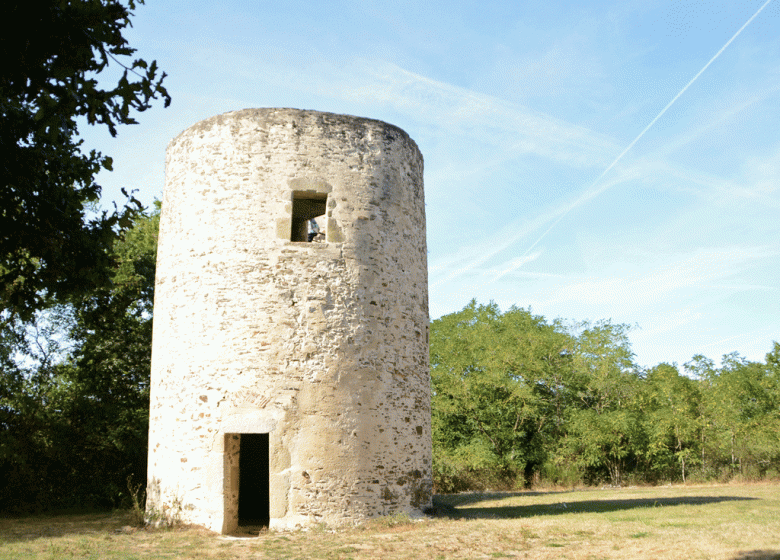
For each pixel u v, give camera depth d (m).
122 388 16.89
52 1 4.64
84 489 15.40
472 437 23.50
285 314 9.70
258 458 13.20
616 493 16.14
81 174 6.36
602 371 24.39
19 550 8.14
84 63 4.90
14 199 5.89
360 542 8.05
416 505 10.05
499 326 27.47
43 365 16.75
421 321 11.10
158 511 9.78
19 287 6.29
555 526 8.83
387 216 10.70
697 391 24.70
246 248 9.94
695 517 9.46
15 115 5.61
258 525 10.27
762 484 19.02
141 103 5.20
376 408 9.83
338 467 9.32
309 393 9.47
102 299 8.13
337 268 10.06
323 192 10.27
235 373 9.51
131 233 18.20
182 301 10.21
